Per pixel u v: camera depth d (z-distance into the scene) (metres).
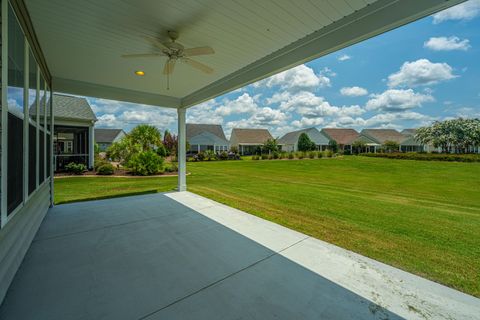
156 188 7.17
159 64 3.91
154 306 1.78
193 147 28.20
